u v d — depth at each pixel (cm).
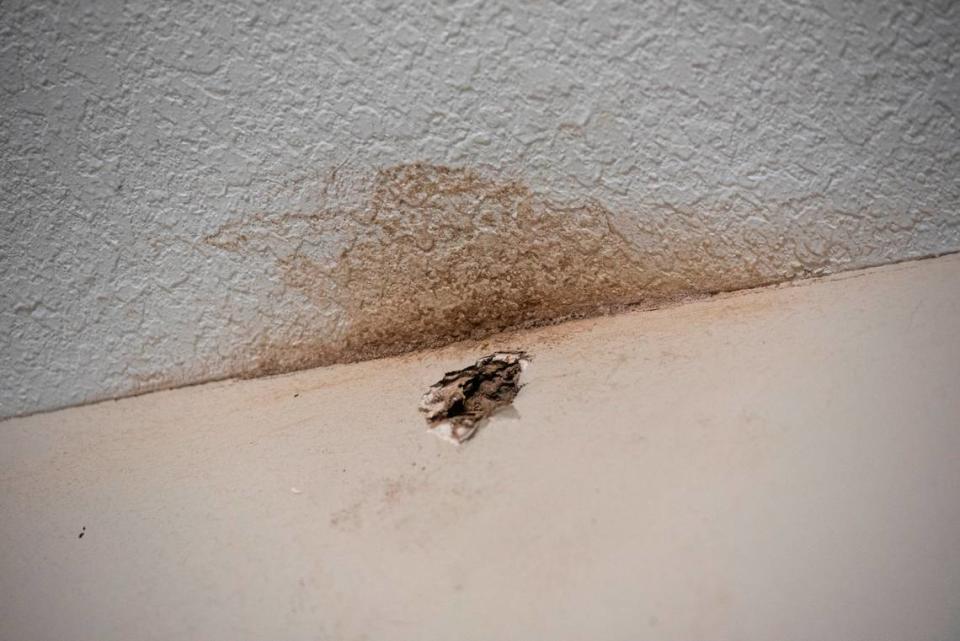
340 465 44
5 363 44
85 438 45
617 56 42
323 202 43
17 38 41
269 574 44
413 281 44
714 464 44
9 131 42
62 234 43
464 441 44
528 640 43
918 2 41
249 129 42
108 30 41
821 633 44
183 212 43
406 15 41
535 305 44
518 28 41
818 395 44
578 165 43
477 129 43
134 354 44
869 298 44
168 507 44
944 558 44
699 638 43
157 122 42
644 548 44
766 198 44
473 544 44
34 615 44
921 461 44
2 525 44
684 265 44
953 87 42
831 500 44
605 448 44
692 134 43
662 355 44
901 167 43
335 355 44
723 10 41
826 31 41
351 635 43
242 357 44
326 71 42
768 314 44
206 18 41
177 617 44
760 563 44
